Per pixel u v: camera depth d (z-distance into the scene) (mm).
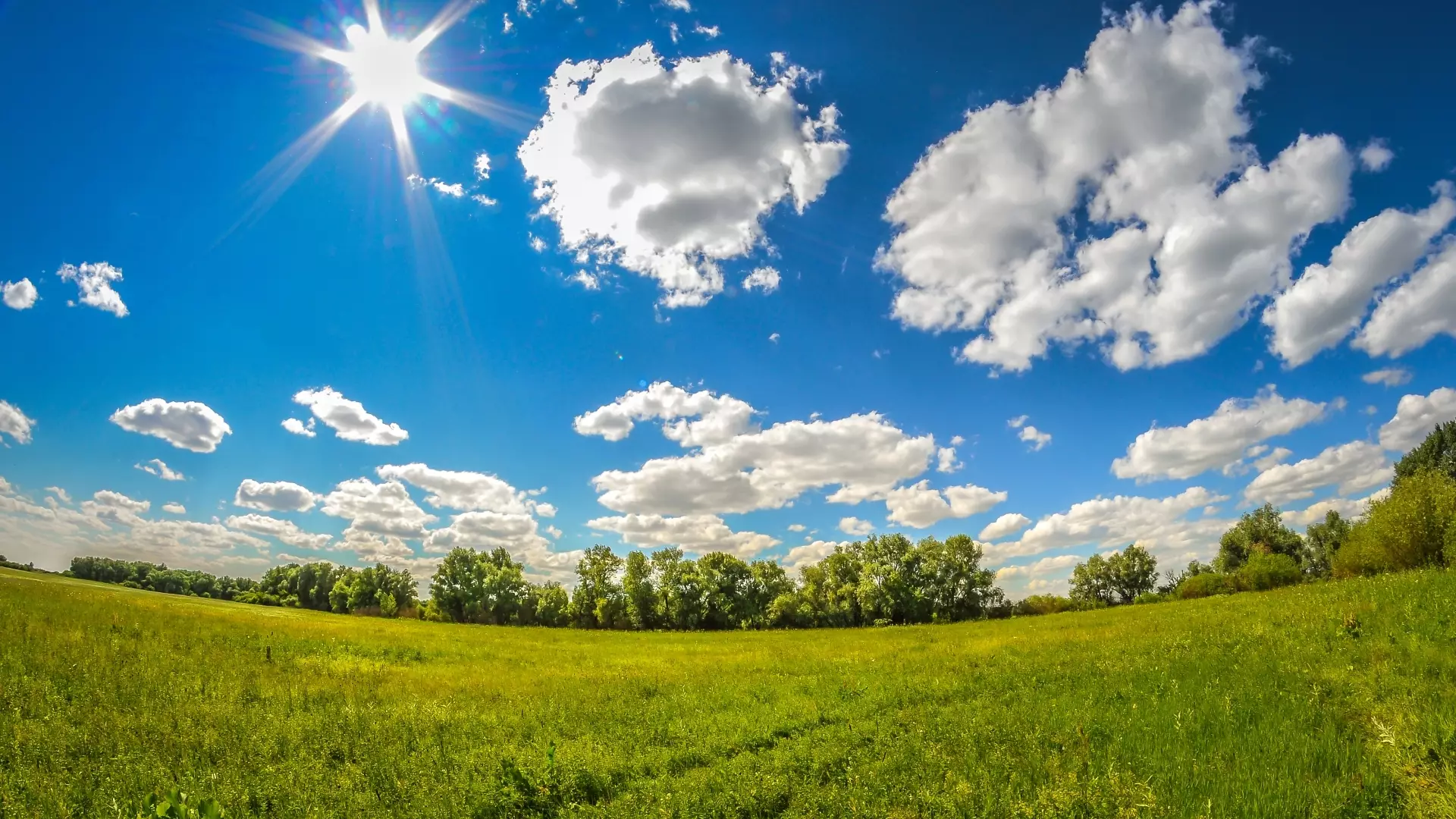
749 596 95062
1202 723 9891
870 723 11867
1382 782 6969
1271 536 99750
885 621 90375
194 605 53406
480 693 17344
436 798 8547
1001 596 90750
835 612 92750
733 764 9672
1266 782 7262
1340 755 7930
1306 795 6852
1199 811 6703
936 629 50875
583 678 21078
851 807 7605
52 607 25984
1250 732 9203
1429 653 12219
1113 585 106625
